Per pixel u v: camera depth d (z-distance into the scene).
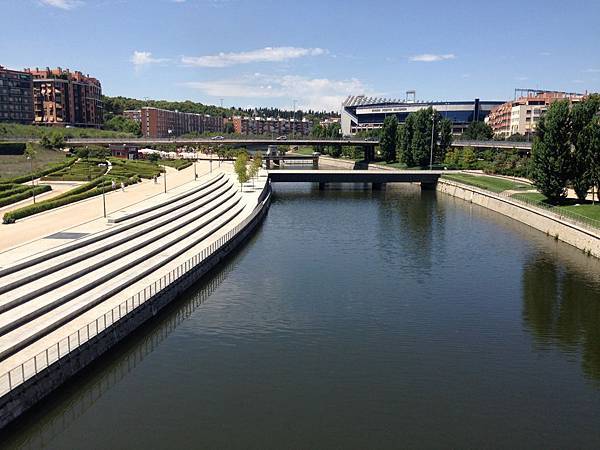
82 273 45.59
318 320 46.00
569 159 84.44
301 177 143.75
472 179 134.88
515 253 70.75
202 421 30.34
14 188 81.75
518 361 38.59
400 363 38.00
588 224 71.31
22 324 35.31
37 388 29.41
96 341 35.09
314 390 34.00
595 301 51.41
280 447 28.03
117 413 31.16
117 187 95.94
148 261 52.78
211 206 86.62
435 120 165.50
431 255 69.62
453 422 30.66
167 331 43.38
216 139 181.00
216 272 59.97
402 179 147.38
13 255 46.16
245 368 36.88
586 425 30.52
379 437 29.08
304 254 69.75
